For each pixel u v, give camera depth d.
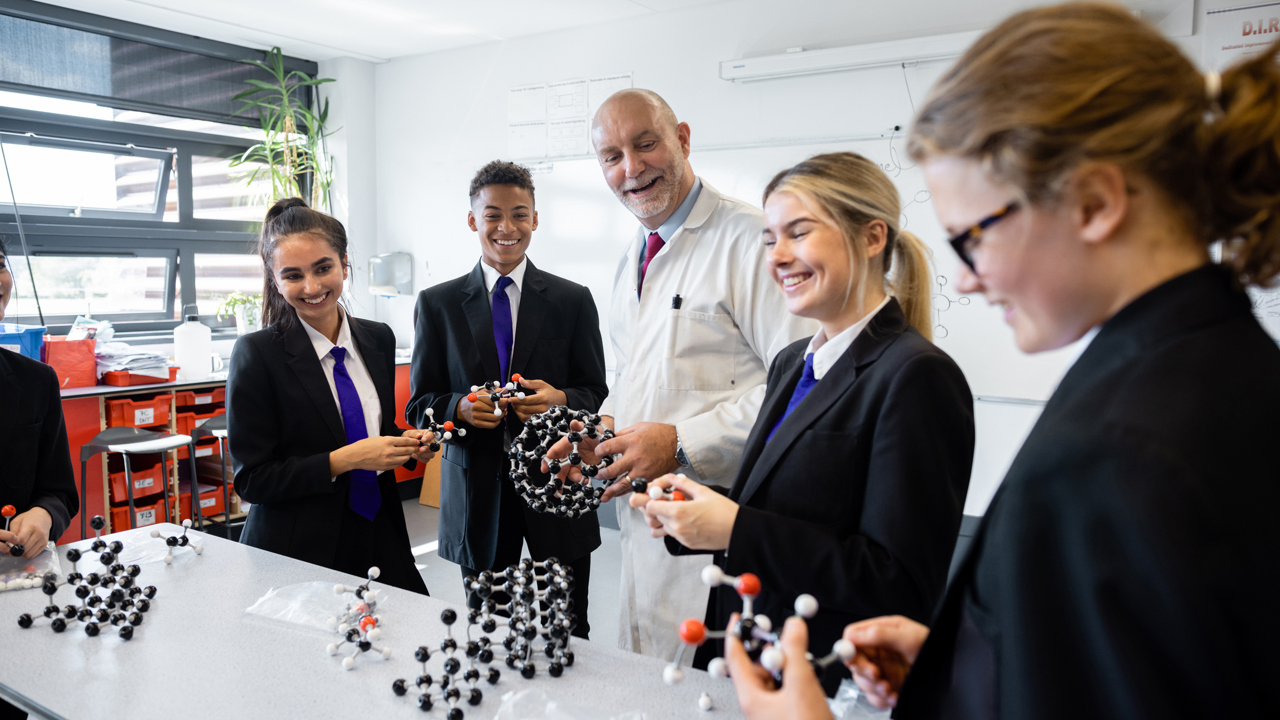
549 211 4.66
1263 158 0.49
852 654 0.82
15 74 3.86
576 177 4.54
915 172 3.48
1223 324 0.50
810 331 1.57
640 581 1.69
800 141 3.77
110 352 3.72
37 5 3.89
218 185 4.79
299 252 1.79
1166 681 0.44
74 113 4.10
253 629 1.27
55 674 1.11
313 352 1.89
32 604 1.38
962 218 0.57
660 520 1.15
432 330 2.36
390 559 1.95
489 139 4.85
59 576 1.49
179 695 1.06
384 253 5.34
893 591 0.98
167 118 4.51
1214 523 0.44
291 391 1.84
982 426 3.49
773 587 1.04
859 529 1.06
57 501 1.72
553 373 2.32
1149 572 0.45
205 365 4.15
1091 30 0.51
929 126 0.57
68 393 3.45
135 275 4.48
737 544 1.03
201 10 4.13
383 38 4.69
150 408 3.76
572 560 2.20
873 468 1.04
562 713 0.99
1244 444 0.46
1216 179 0.50
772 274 1.18
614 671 1.14
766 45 3.86
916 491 1.00
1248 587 0.44
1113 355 0.52
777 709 0.69
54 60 3.99
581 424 1.56
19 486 1.67
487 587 1.14
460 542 2.20
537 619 1.29
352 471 1.89
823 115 3.70
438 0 4.01
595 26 4.39
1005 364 3.42
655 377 1.77
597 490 1.54
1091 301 0.55
